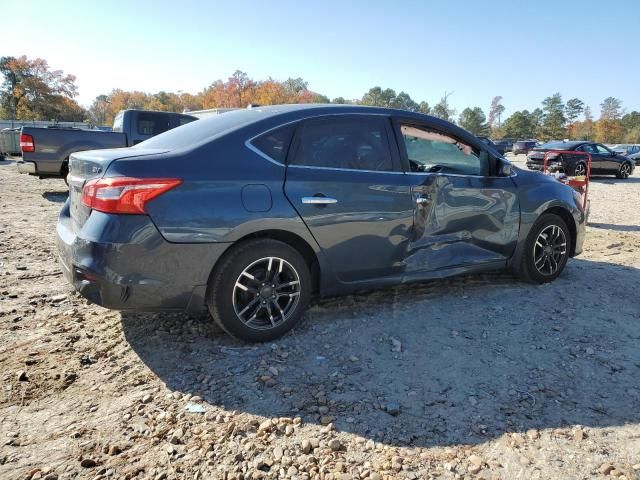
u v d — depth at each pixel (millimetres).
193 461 2361
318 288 3756
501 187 4492
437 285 4816
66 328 3762
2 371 3127
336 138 3738
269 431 2576
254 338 3451
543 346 3578
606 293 4719
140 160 3061
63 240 3361
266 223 3328
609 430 2654
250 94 100938
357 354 3402
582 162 19547
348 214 3660
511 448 2492
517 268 4758
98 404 2809
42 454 2395
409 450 2461
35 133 10148
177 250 3088
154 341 3545
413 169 4062
